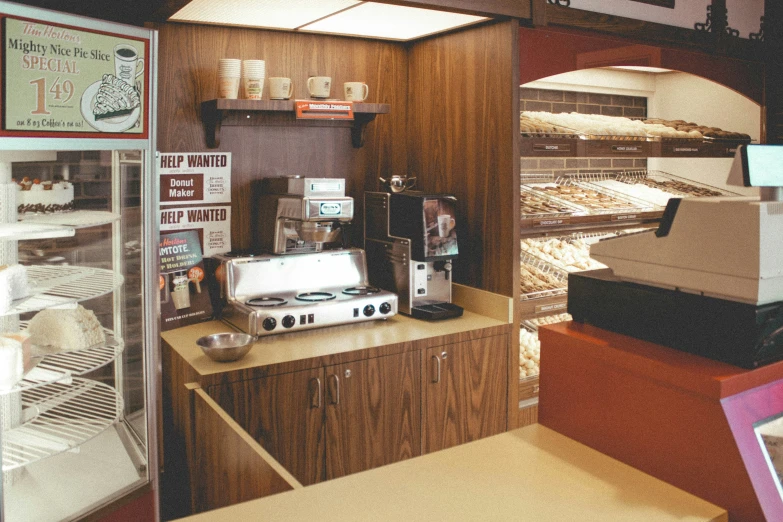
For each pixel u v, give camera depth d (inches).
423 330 133.1
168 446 122.3
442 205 140.3
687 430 64.1
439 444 133.2
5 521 76.4
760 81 183.8
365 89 144.2
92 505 81.5
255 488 79.0
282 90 134.3
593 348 73.2
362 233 160.1
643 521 58.6
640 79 185.8
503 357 139.6
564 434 78.3
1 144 69.9
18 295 78.4
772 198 67.1
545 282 151.6
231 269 131.8
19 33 70.3
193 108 135.8
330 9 124.0
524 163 179.0
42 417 90.4
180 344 121.0
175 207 133.8
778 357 66.3
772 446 64.4
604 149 152.3
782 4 185.6
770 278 63.2
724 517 60.2
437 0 120.3
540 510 60.5
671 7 162.1
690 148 171.0
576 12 142.8
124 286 92.0
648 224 167.6
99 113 79.8
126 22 119.9
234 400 109.0
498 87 136.7
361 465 124.0
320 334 129.6
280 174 147.7
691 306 68.0
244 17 130.2
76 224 81.4
